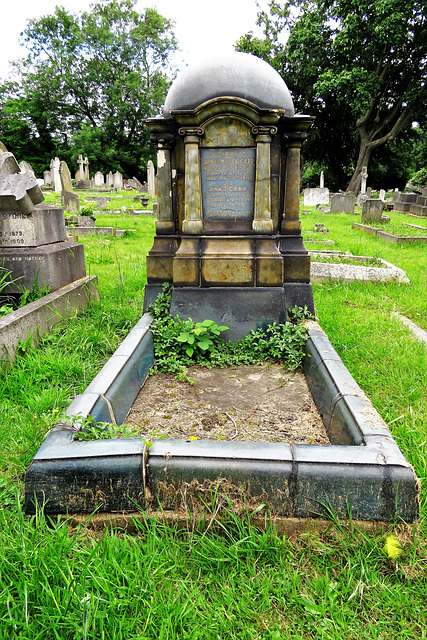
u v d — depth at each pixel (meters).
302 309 3.99
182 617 1.49
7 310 4.02
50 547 1.65
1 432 2.55
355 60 26.39
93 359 3.67
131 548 1.73
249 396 3.03
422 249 9.18
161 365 3.50
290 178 3.88
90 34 46.75
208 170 3.70
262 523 1.86
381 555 1.74
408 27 23.36
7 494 2.07
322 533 1.83
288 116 3.68
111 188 34.47
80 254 5.41
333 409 2.48
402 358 3.65
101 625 1.42
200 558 1.75
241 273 3.75
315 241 9.62
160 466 1.86
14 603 1.47
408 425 2.66
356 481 1.79
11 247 4.52
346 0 23.31
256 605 1.56
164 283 4.05
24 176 4.47
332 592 1.60
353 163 36.72
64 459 1.85
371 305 5.37
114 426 2.20
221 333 3.78
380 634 1.48
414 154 41.62
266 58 32.16
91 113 50.50
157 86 48.84
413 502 1.79
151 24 47.47
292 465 1.82
